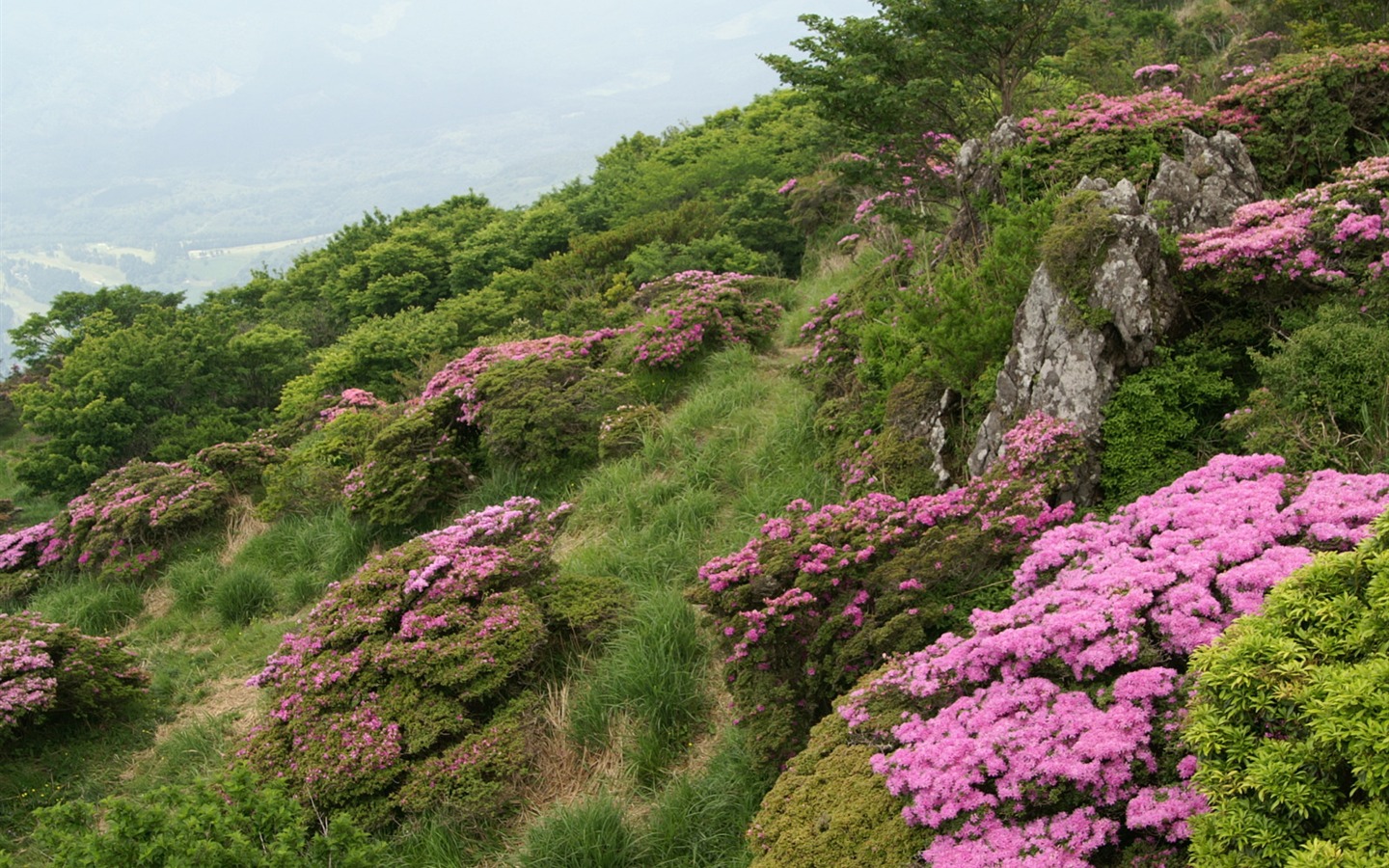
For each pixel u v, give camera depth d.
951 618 5.15
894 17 10.51
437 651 6.42
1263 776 2.57
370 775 5.81
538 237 23.64
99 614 10.25
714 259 16.34
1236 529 4.21
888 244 12.21
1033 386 6.15
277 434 14.88
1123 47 16.36
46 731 7.65
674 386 10.67
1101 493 5.79
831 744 4.43
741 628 5.39
